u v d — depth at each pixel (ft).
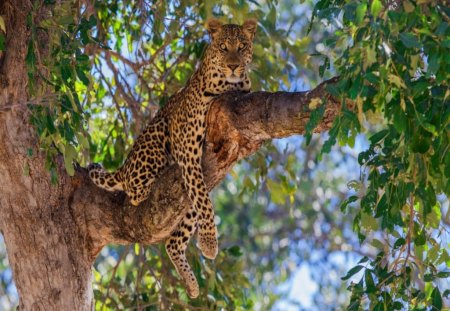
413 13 24.66
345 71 26.13
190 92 38.58
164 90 48.14
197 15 46.91
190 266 45.06
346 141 26.66
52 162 34.14
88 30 35.12
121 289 47.39
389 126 26.73
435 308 29.19
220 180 37.42
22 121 37.06
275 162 51.08
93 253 39.50
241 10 43.68
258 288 81.56
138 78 48.47
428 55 24.72
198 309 45.19
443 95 25.45
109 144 49.62
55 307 37.99
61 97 32.48
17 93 36.86
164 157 40.63
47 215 38.14
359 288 30.17
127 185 39.50
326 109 30.14
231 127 34.37
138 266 46.85
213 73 38.14
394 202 28.02
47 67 33.01
